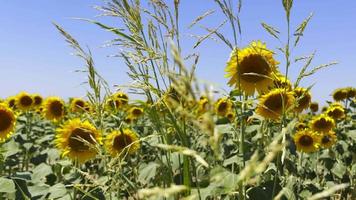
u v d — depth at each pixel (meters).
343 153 3.51
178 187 0.51
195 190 1.26
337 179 3.28
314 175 3.19
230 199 1.35
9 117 2.71
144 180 2.01
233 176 1.17
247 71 1.80
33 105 5.12
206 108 0.56
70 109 4.66
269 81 1.80
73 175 2.23
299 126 3.47
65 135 2.34
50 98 4.34
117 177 1.55
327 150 3.26
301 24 1.39
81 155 2.32
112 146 2.26
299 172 2.70
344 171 3.09
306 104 2.70
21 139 4.04
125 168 2.38
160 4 1.31
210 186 1.24
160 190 0.50
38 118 6.38
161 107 1.31
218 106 3.52
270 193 1.53
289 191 1.53
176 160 1.81
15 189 1.92
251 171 0.54
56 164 2.58
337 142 3.53
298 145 2.93
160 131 1.39
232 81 1.84
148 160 2.70
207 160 2.03
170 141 1.40
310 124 3.39
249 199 1.42
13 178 2.01
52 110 4.30
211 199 1.72
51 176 2.68
